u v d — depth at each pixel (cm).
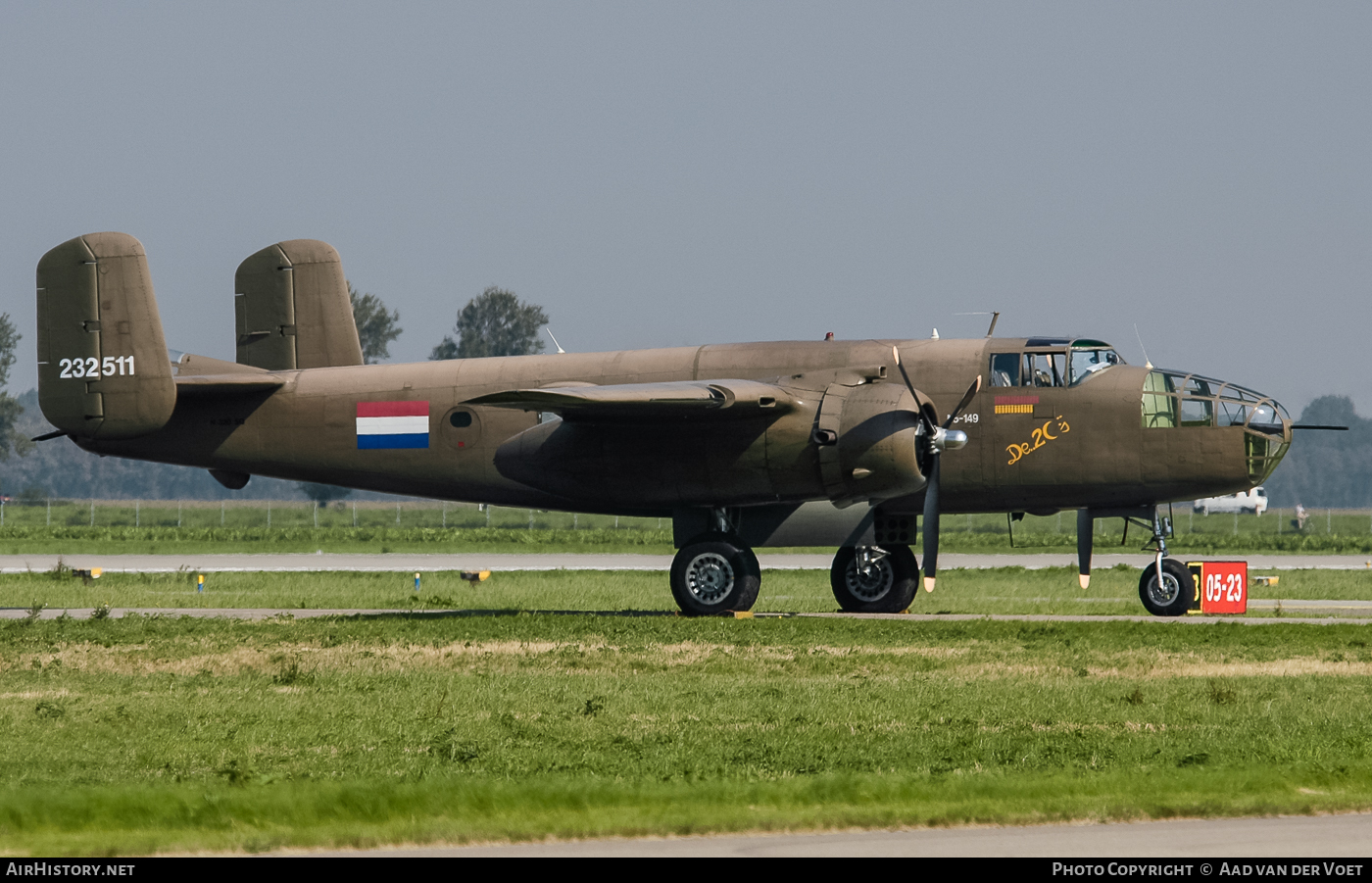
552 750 4928
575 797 4022
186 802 3956
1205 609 10069
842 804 3975
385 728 5384
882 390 9288
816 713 5712
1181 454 9475
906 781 4212
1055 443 9612
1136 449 9525
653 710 5834
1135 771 4409
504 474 9975
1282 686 6366
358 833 3588
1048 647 7831
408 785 4188
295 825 3719
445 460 10644
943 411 9750
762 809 3841
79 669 7162
